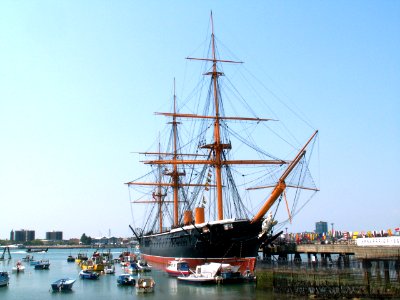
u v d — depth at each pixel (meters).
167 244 86.50
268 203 63.25
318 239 104.94
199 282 65.38
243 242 66.00
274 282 55.94
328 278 51.22
